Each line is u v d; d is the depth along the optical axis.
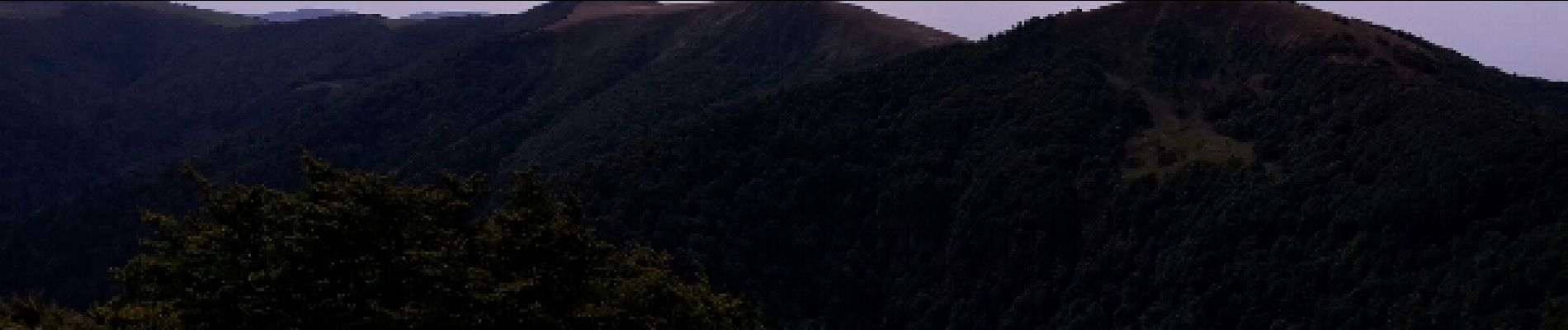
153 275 16.56
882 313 60.44
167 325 15.30
